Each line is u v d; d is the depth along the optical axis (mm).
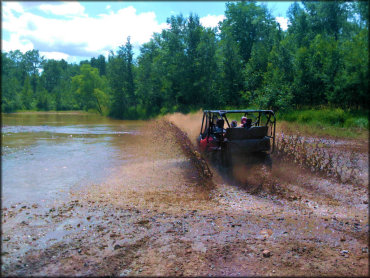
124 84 44406
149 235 3805
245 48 39125
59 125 24016
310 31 26594
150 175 7027
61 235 3820
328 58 22531
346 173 6934
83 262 3148
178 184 6344
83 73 58562
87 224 4188
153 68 41062
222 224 4168
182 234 3830
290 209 4836
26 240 3662
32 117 38750
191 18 37156
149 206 4969
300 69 24812
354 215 4543
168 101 40531
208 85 34969
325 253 3322
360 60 19766
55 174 7148
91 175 7016
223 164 7211
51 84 83062
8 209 4785
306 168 7215
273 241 3621
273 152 7551
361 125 15297
